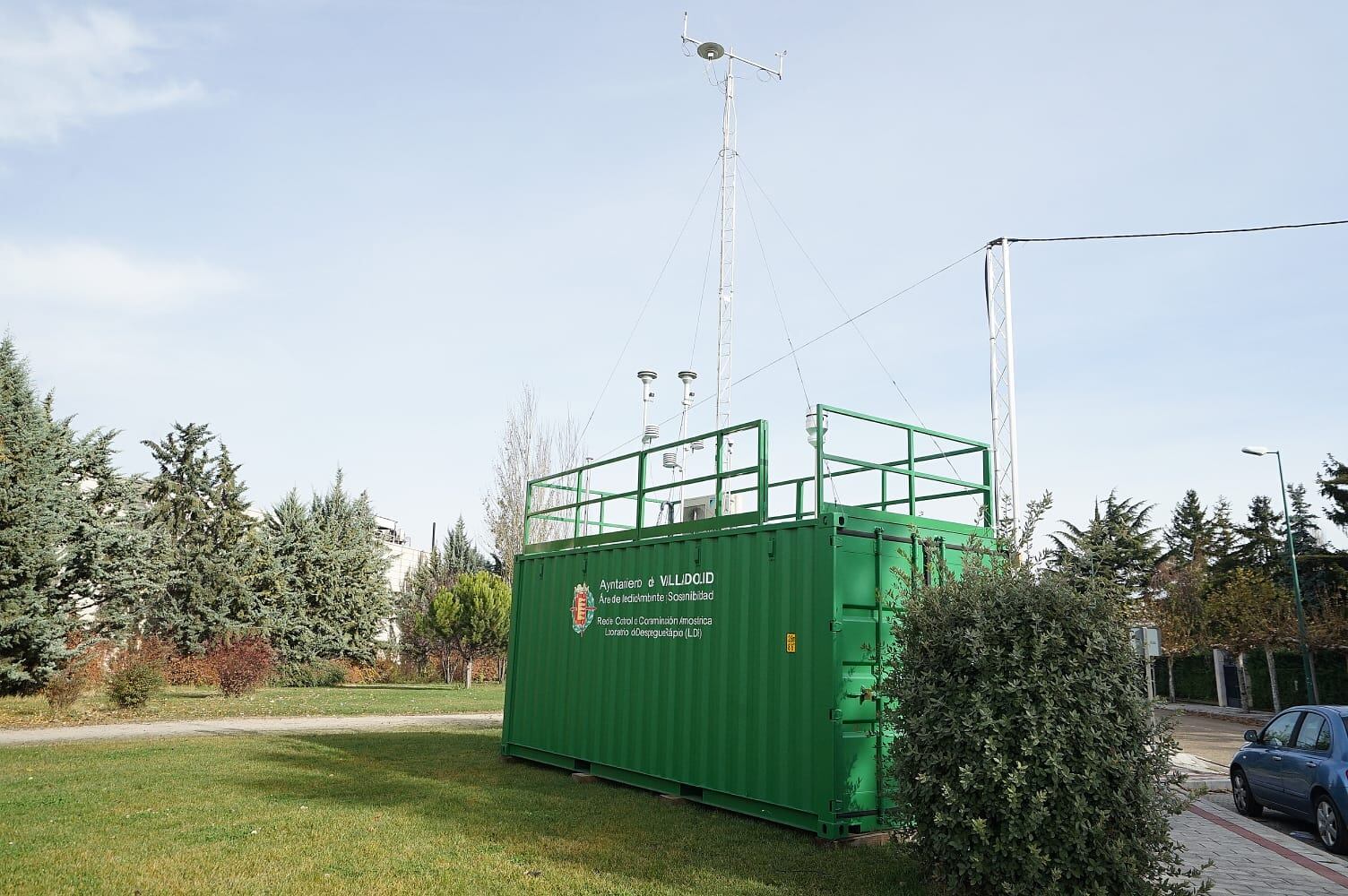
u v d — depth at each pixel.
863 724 8.44
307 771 11.93
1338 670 30.02
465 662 36.72
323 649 39.00
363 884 6.55
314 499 45.03
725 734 9.44
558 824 8.77
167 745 14.55
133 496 28.11
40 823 8.31
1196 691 39.12
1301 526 52.38
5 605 20.70
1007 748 6.09
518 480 41.59
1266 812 12.16
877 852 7.89
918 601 7.16
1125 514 51.50
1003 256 22.77
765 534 9.35
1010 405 22.20
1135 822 5.98
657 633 10.72
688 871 7.18
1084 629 6.32
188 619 33.28
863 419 9.47
